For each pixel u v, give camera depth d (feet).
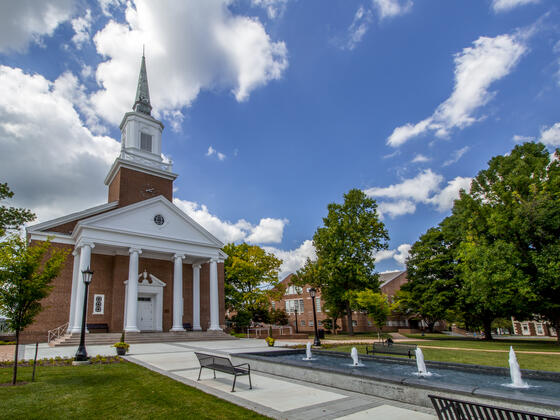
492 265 77.87
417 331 167.12
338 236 126.62
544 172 83.20
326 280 126.93
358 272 119.34
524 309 85.46
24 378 35.22
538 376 28.84
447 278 127.85
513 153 96.84
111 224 92.38
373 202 129.18
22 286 33.96
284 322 175.73
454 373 31.73
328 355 46.60
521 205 78.43
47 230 93.09
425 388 23.59
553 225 74.08
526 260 78.59
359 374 28.22
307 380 32.91
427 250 133.90
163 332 96.89
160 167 120.78
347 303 126.82
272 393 28.37
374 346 48.47
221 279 121.60
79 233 90.27
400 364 37.88
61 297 88.84
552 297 81.35
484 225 90.53
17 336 33.71
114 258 100.07
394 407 23.56
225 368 30.99
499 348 73.20
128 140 119.24
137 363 46.06
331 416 21.86
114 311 95.09
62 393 28.76
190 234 107.24
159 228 100.89
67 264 91.76
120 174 110.22
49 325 85.76
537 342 97.45
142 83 132.57
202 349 66.54
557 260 71.41
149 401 26.13
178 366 43.52
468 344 84.58
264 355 45.68
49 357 53.26
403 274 192.24
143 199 112.68
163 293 107.04
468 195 97.71
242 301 148.97
